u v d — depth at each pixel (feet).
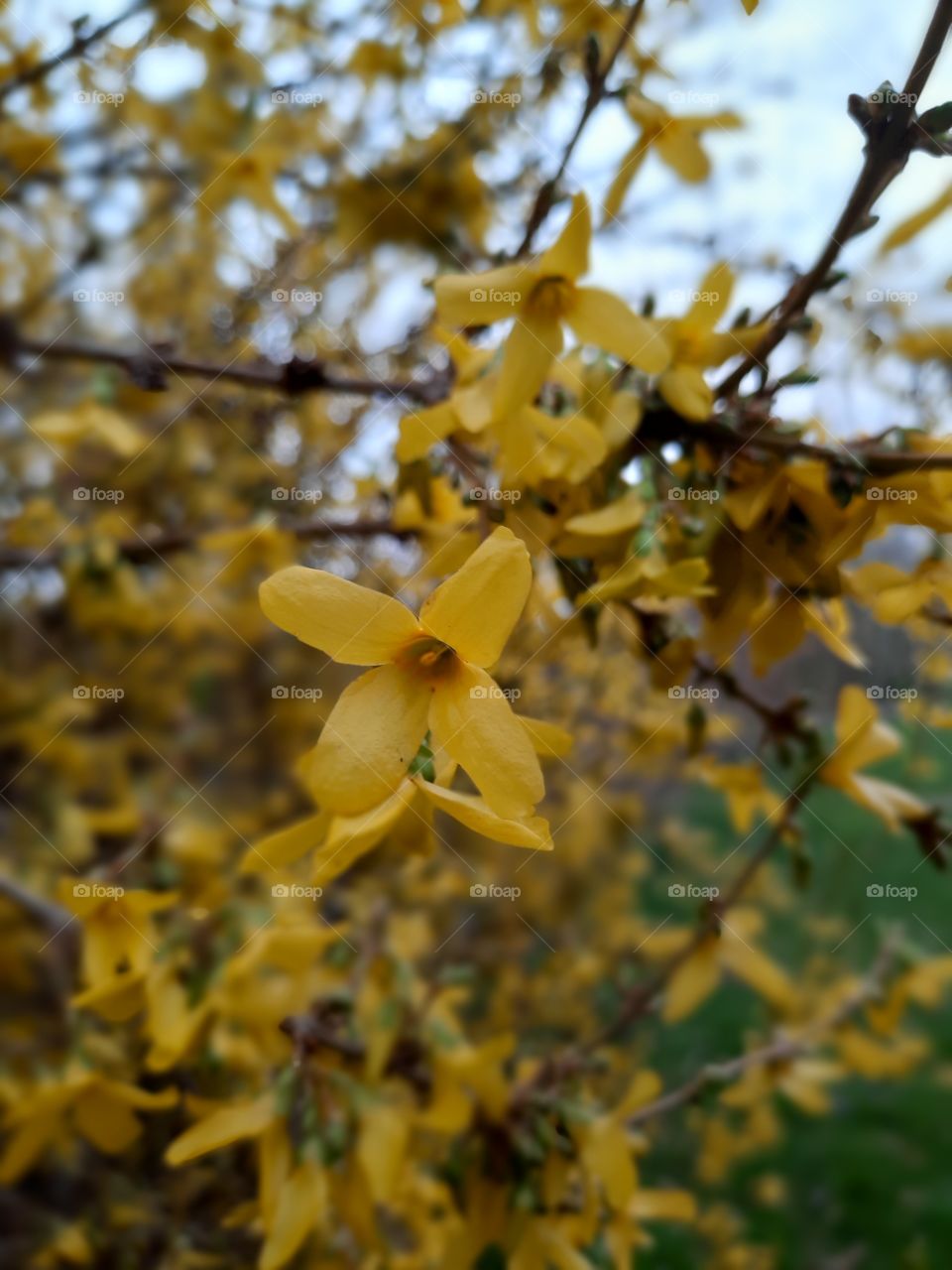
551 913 1.41
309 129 0.91
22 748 1.13
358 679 0.36
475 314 0.44
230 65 0.82
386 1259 0.65
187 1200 0.73
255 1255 0.69
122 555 0.90
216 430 1.19
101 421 0.83
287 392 0.61
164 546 0.90
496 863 1.26
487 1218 0.57
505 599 0.34
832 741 0.58
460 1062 0.57
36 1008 0.88
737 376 0.45
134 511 1.17
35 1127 0.61
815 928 1.23
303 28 0.85
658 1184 1.25
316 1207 0.50
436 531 0.59
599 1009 1.42
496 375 0.48
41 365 1.10
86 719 1.22
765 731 0.56
